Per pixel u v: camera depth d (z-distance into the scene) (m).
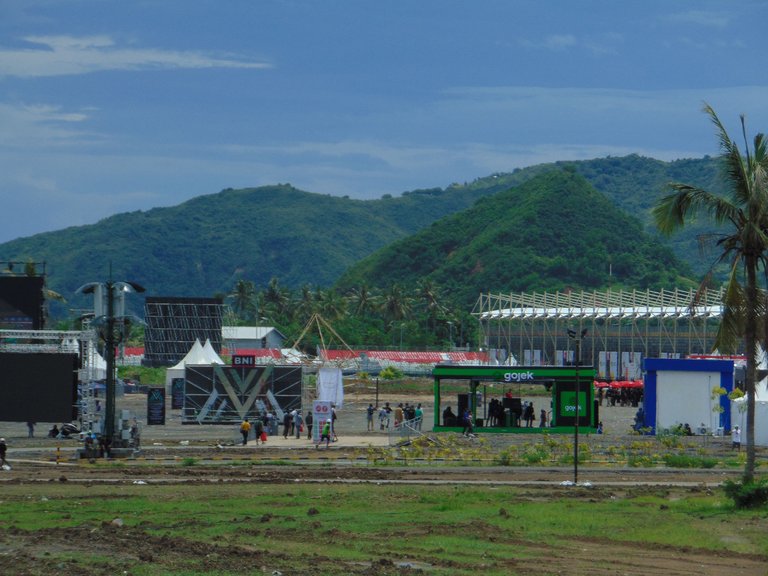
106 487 52.47
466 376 88.94
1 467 61.56
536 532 38.19
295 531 37.34
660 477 59.66
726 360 88.00
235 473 60.00
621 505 46.19
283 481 55.75
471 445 77.19
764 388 81.88
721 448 77.50
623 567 31.86
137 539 33.91
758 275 50.38
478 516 41.91
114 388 72.12
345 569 29.05
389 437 81.62
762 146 45.47
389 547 34.03
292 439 84.19
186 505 44.88
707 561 33.47
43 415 82.19
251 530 37.12
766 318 45.94
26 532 35.47
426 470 62.28
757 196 43.88
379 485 54.19
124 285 72.31
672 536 37.94
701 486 54.97
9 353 82.12
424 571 29.42
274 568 28.94
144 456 70.62
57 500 46.62
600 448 75.56
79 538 34.00
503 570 30.27
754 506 44.94
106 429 71.25
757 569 32.28
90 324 77.12
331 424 81.12
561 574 30.06
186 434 88.06
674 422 88.88
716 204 45.09
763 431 80.69
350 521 40.28
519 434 87.75
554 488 53.34
